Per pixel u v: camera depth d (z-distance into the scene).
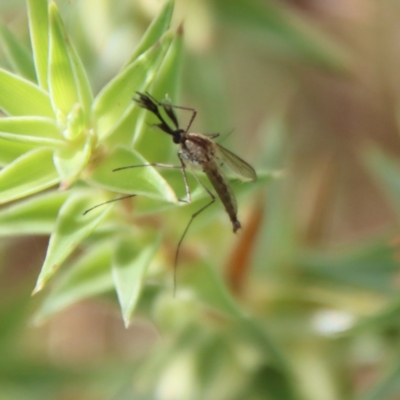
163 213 0.10
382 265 0.11
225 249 0.11
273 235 0.12
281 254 0.12
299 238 0.12
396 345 0.11
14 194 0.10
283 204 0.12
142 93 0.10
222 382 0.11
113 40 0.12
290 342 0.11
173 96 0.10
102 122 0.10
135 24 0.12
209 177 0.10
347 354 0.11
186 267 0.11
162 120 0.10
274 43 0.12
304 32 0.12
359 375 0.12
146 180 0.10
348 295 0.11
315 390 0.11
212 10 0.12
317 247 0.12
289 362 0.11
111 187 0.10
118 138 0.10
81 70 0.10
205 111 0.12
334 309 0.11
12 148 0.10
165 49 0.10
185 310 0.11
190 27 0.12
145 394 0.12
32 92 0.10
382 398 0.11
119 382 0.12
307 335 0.11
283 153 0.12
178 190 0.10
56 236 0.10
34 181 0.10
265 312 0.11
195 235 0.11
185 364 0.11
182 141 0.10
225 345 0.11
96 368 0.12
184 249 0.11
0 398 0.12
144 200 0.10
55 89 0.10
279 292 0.11
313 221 0.12
